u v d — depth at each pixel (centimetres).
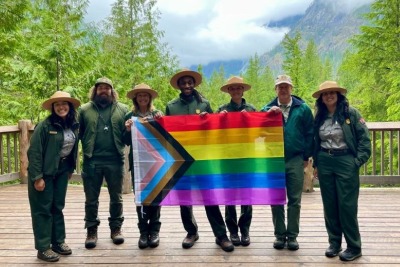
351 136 353
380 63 1335
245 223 399
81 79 874
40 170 358
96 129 386
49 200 366
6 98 950
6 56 902
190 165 394
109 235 432
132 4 1280
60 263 360
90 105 391
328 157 359
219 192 391
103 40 1267
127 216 503
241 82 395
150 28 1286
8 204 573
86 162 387
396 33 1303
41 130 359
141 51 1291
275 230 388
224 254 374
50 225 369
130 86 1191
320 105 365
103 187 683
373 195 605
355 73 1398
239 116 390
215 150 393
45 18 961
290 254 371
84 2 1023
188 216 395
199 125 394
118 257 370
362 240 405
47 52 839
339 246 365
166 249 389
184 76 395
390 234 423
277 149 385
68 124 372
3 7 841
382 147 636
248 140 389
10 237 430
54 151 362
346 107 355
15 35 905
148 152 394
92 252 384
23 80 861
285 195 384
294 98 388
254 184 388
